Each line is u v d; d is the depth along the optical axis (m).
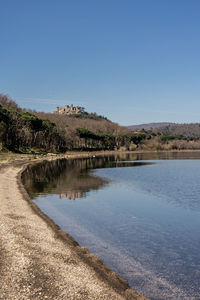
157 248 19.27
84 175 61.19
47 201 33.56
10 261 14.40
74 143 178.62
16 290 11.69
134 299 12.30
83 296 11.87
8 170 59.91
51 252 16.41
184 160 120.31
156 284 14.20
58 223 24.52
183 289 13.78
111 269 15.57
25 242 17.42
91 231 22.64
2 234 18.38
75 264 15.20
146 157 143.75
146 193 40.62
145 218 27.05
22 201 30.59
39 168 72.62
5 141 113.81
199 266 16.47
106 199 35.75
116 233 22.31
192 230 23.45
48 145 150.12
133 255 17.92
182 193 40.94
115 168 79.75
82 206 31.53
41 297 11.37
